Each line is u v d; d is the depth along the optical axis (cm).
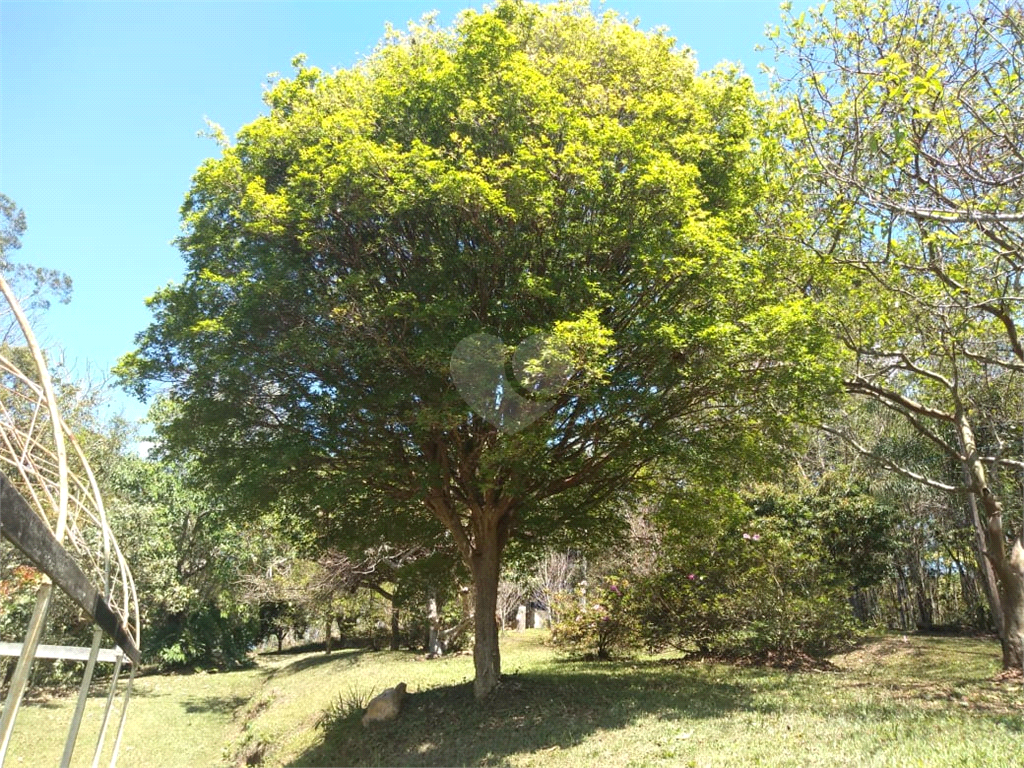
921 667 1381
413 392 948
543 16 1126
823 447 2119
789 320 877
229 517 1196
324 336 956
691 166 888
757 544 1520
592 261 960
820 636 1432
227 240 1020
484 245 964
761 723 823
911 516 2033
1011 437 1397
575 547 1457
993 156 722
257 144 1004
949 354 1109
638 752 772
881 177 791
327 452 1045
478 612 1179
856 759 637
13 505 220
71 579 292
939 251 957
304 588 2273
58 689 1925
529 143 914
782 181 1098
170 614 2619
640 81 1071
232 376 955
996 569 1181
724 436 1099
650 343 908
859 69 796
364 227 970
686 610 1574
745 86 1076
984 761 597
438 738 1003
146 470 2395
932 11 805
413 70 1033
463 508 1316
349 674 1777
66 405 1620
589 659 1659
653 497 1317
